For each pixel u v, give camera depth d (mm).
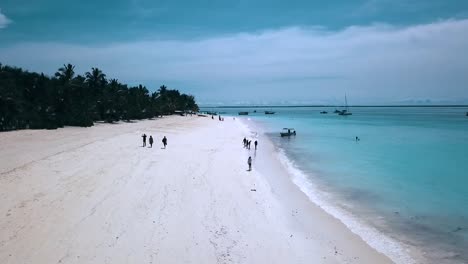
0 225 17234
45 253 14883
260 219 20484
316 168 37344
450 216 22484
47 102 62906
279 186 28703
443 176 34156
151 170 30391
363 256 16609
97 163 31734
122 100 88750
